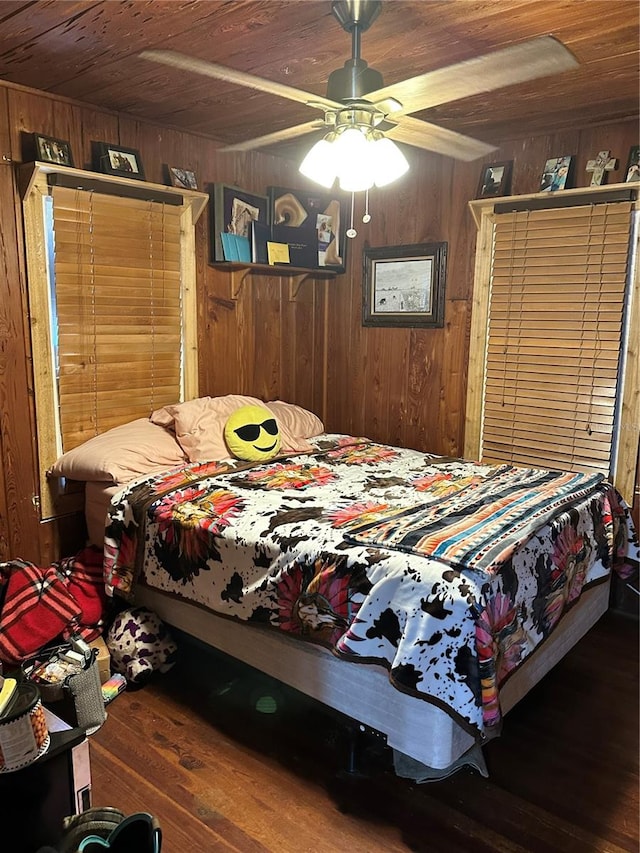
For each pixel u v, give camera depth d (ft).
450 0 5.73
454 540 6.42
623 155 9.50
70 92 8.71
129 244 9.94
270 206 11.85
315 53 7.14
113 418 10.13
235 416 10.21
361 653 6.14
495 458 11.31
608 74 7.65
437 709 5.88
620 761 6.94
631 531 9.29
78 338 9.50
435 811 6.21
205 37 6.71
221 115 9.73
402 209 11.98
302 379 13.29
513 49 4.59
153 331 10.51
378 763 6.88
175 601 8.37
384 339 12.63
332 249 12.76
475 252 11.06
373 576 6.21
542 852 5.74
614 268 9.59
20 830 4.72
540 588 6.91
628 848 5.80
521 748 7.13
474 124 9.81
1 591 8.07
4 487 9.00
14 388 8.96
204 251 11.14
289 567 6.86
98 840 4.45
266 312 12.39
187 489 8.63
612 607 10.36
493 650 5.77
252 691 8.20
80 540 9.96
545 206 10.05
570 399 10.28
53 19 6.33
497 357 10.99
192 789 6.46
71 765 4.96
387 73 7.70
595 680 8.46
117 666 8.29
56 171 8.71
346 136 5.85
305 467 9.82
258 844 5.79
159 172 10.32
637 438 9.75
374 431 13.07
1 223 8.57
